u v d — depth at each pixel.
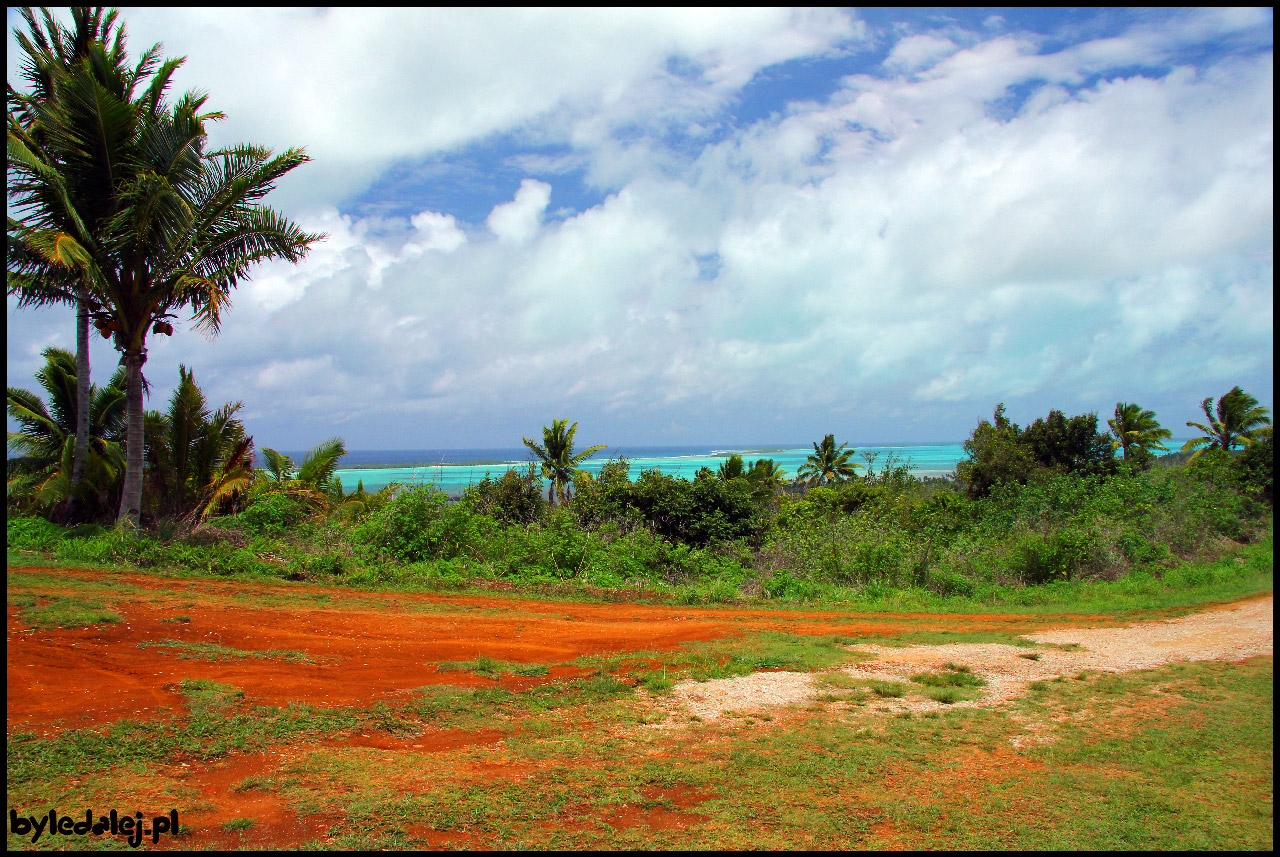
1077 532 17.06
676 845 4.14
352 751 5.25
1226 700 6.93
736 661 8.35
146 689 6.02
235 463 18.02
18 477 15.62
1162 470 24.50
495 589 13.01
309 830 4.08
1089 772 5.29
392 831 4.14
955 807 4.70
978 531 19.86
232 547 13.27
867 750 5.70
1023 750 5.73
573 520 17.80
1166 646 9.27
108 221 13.67
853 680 7.71
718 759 5.48
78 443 15.02
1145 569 16.23
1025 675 7.98
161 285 14.30
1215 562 16.78
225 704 5.85
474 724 6.02
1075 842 4.23
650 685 7.32
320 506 18.47
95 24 14.85
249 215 14.84
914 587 15.16
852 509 27.47
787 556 17.53
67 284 13.61
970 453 30.30
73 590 9.51
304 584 11.88
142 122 14.07
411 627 9.29
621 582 14.69
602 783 4.97
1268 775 5.22
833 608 13.13
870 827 4.42
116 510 15.70
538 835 4.20
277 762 4.95
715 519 20.34
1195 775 5.23
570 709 6.57
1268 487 21.72
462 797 4.62
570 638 9.39
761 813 4.59
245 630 8.34
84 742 4.88
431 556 14.64
